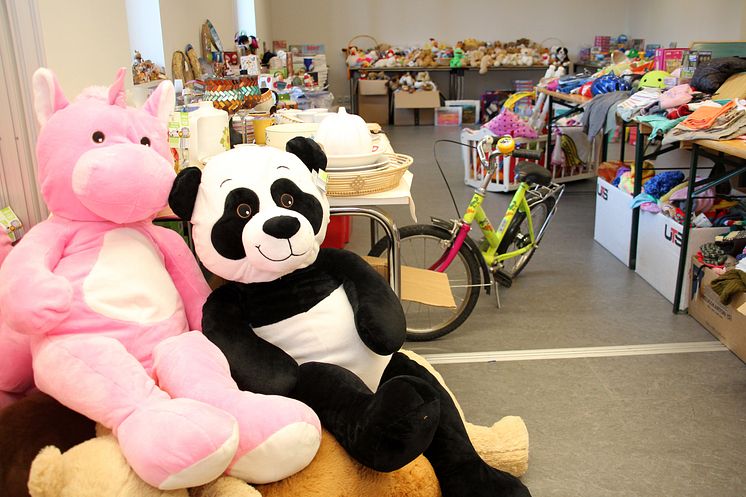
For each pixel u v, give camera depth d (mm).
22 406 1253
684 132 2865
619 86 4602
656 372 2629
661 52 4676
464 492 1589
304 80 5652
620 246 3912
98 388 1143
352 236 4320
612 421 2305
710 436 2211
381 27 10797
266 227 1330
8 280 1179
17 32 1777
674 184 3461
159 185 1326
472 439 1911
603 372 2635
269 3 9961
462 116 10047
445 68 10109
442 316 3146
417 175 6367
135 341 1278
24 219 1878
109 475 1057
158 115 1468
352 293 1508
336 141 2072
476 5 10688
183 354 1258
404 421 1234
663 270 3354
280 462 1220
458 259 3752
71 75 2025
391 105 10305
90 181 1234
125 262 1321
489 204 5223
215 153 2176
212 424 1083
